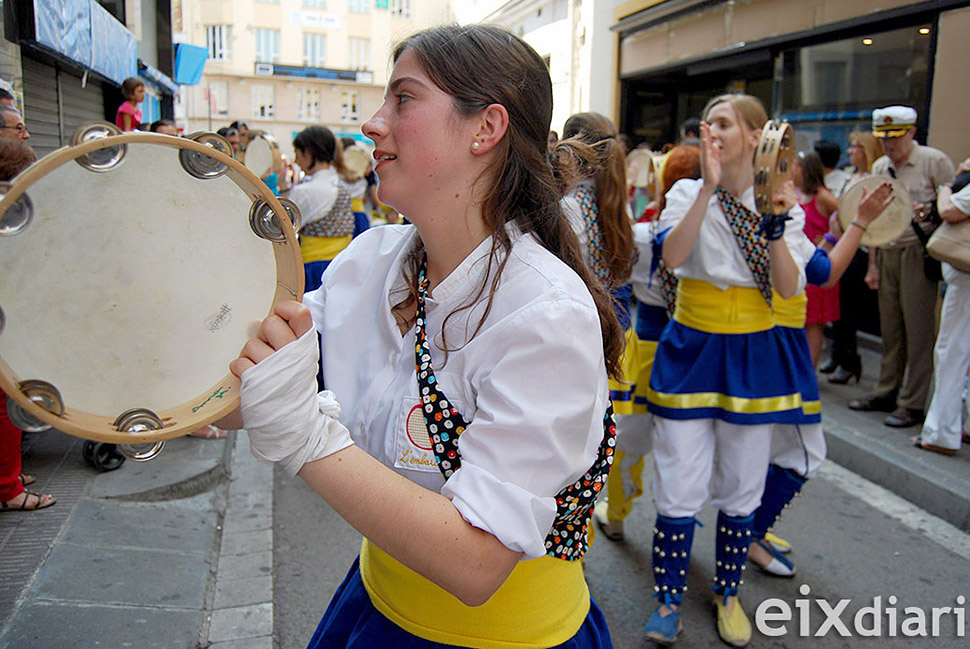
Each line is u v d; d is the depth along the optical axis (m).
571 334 1.04
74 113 6.59
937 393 4.28
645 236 3.10
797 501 4.02
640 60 9.16
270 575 3.09
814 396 2.77
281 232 1.01
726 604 2.81
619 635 2.83
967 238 3.95
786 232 2.77
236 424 1.15
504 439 1.02
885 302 4.93
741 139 2.60
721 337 2.66
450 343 1.15
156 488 3.53
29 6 4.58
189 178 0.96
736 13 7.68
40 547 2.90
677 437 2.69
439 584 1.00
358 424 1.22
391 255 1.28
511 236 1.16
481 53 1.12
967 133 5.47
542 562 1.23
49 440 3.96
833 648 2.74
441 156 1.12
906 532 3.69
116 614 2.59
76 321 0.92
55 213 0.88
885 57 6.18
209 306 1.00
